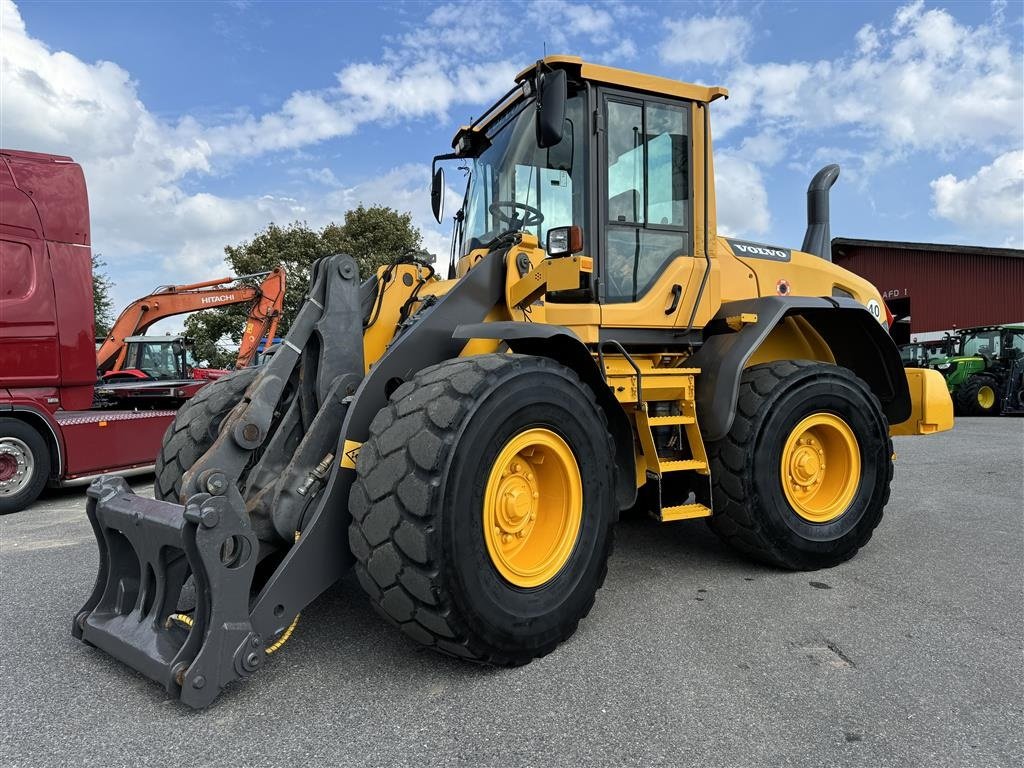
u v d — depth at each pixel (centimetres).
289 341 276
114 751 196
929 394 439
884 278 2530
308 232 2462
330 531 245
